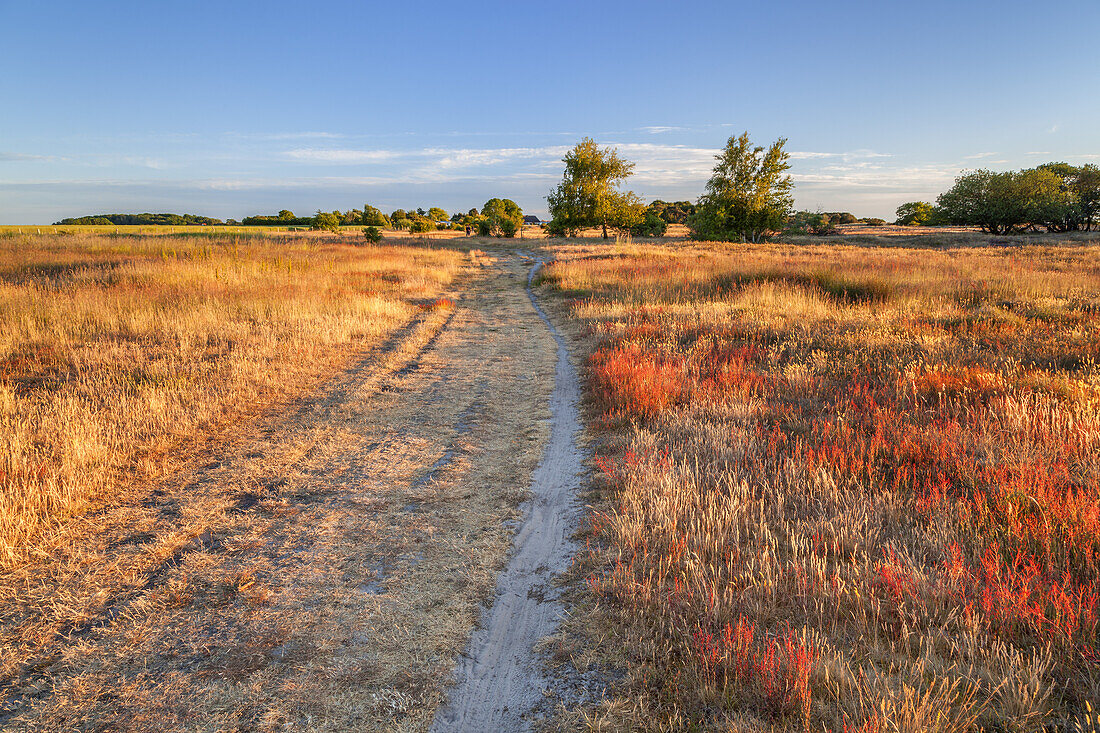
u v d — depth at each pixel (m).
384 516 4.59
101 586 3.64
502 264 35.88
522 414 7.27
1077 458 4.37
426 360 10.44
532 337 12.88
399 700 2.71
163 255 22.91
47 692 2.79
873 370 7.65
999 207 57.72
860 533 3.74
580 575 3.69
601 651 2.94
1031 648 2.66
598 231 87.19
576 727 2.48
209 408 7.04
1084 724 2.24
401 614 3.36
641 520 4.05
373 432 6.58
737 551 3.62
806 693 2.33
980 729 2.27
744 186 55.69
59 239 31.36
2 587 3.61
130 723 2.60
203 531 4.34
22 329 10.33
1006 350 7.93
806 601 3.09
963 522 3.69
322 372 9.34
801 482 4.52
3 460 5.00
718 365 8.42
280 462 5.66
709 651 2.72
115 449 5.57
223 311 12.83
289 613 3.37
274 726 2.56
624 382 7.44
